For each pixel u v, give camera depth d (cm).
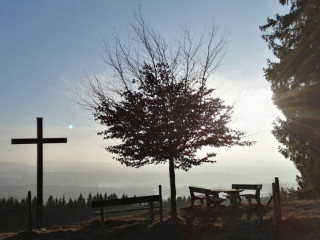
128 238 1073
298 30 1588
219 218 1297
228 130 1256
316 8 1523
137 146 1220
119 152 1244
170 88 1188
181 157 1241
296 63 1556
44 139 1397
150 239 1059
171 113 1180
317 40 1502
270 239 1005
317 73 1509
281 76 1614
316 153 1555
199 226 1141
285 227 1059
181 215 1394
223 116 1250
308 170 1596
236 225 1145
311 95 1519
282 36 1647
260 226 1099
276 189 1081
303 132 1570
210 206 1463
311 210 1325
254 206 1409
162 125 1178
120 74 1273
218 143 1244
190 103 1183
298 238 983
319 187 1578
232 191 1416
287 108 1605
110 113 1226
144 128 1204
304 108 1544
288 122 1634
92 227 1255
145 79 1227
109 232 1129
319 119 1520
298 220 1086
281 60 1642
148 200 1246
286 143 1653
